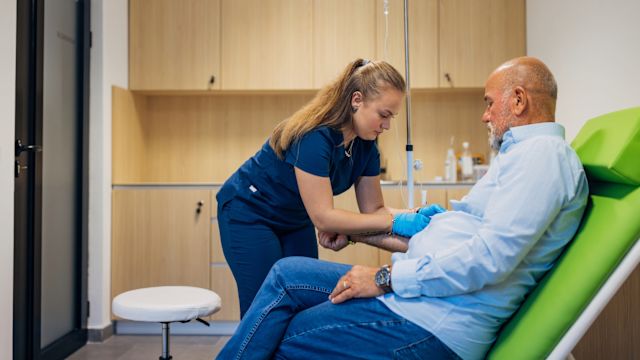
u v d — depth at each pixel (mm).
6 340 2174
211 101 3812
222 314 3230
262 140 3795
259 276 1804
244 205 1808
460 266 1137
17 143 2365
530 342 1092
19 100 2410
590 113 2600
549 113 1273
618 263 1059
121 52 3406
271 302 1305
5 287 2166
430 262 1177
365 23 3443
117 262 3256
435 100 3752
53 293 2824
